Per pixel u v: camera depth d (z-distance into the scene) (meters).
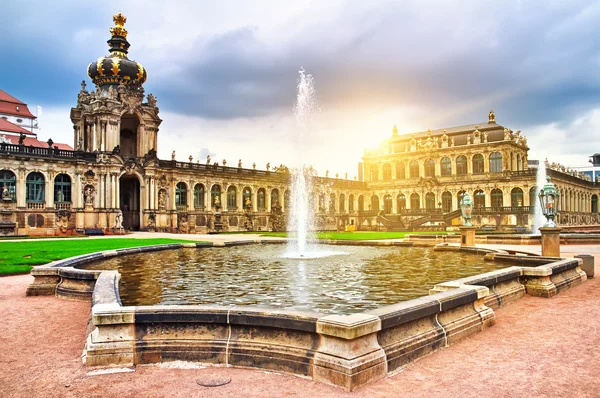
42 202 63.62
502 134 97.62
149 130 76.19
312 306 14.00
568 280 17.83
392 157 113.44
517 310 13.84
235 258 28.45
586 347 10.05
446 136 104.88
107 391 8.02
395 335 9.08
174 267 23.70
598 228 67.62
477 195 99.38
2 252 32.19
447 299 10.44
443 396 7.55
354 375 7.85
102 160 68.00
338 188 107.94
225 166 86.38
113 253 27.44
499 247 37.78
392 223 100.69
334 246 39.91
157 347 9.38
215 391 7.90
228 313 9.34
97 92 72.75
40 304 16.09
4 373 9.06
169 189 77.19
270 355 8.84
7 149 60.75
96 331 9.67
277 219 92.25
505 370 8.70
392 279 19.38
